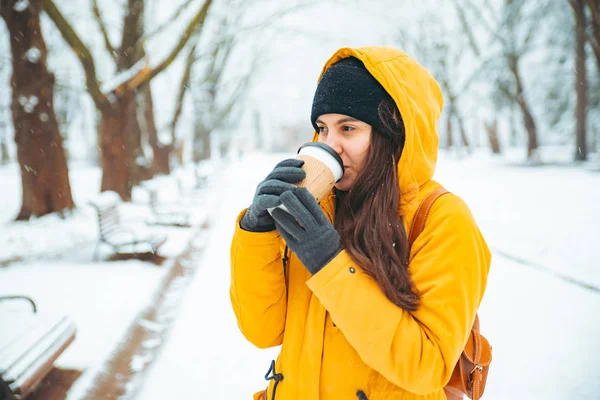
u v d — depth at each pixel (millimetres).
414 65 1059
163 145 23281
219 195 15602
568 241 7023
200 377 3330
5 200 14586
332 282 870
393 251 935
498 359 3498
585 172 18328
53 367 3168
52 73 9578
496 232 8023
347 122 1036
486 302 4695
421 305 913
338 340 1004
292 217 894
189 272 6203
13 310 3164
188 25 11297
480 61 26641
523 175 18750
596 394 2943
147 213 10773
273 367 1171
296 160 938
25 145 9352
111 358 3375
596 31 15062
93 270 5770
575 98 26297
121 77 12070
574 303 4523
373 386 981
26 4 8844
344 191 1146
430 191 1060
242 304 1115
